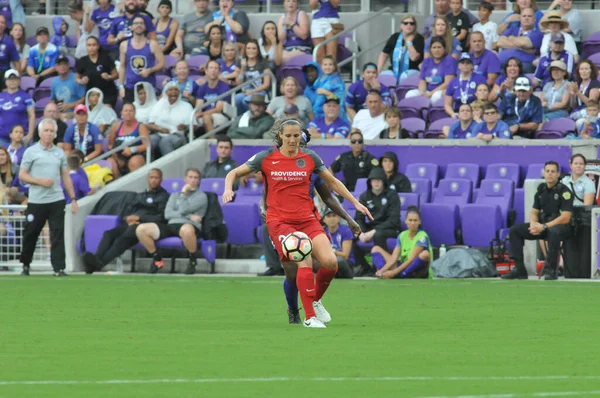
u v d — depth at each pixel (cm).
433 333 2839
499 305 3791
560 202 5350
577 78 6594
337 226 5562
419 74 7169
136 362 2245
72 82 7650
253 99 6775
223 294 4338
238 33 7894
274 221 2958
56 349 2473
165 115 7100
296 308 3106
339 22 8050
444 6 7412
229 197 2927
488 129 6381
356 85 6988
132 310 3606
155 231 5969
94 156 6950
